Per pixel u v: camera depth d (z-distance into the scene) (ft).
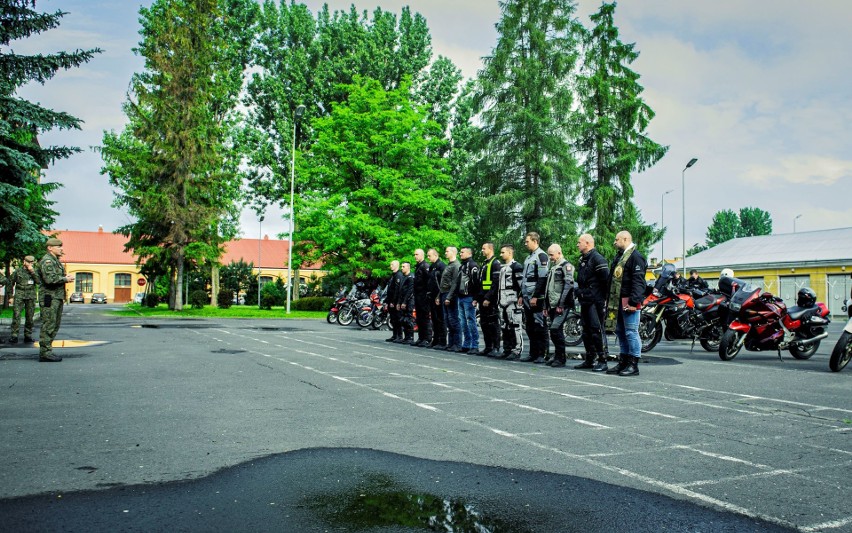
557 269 33.58
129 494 11.79
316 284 164.45
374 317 68.74
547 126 106.01
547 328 35.27
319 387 24.73
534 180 108.06
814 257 137.39
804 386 26.50
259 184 142.92
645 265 29.60
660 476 13.39
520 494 12.05
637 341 29.78
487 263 38.78
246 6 144.66
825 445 16.31
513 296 36.73
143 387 24.36
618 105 117.19
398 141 112.06
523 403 21.76
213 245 116.47
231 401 21.47
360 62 143.33
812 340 37.37
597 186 116.78
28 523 10.28
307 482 12.60
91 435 16.43
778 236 162.09
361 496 11.79
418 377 28.04
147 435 16.46
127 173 114.32
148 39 118.52
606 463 14.34
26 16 51.52
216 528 10.13
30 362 32.01
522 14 109.19
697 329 41.78
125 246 119.03
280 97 141.79
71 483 12.42
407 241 105.09
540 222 102.58
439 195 119.96
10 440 15.85
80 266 263.90
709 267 152.76
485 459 14.49
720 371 31.53
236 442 15.79
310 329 65.36
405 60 149.79
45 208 108.88
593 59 120.67
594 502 11.67
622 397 23.27
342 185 113.09
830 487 12.82
